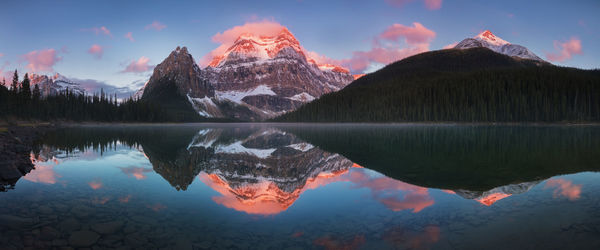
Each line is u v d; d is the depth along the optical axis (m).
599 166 16.42
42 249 6.07
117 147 29.95
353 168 16.97
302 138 45.28
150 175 14.69
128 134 56.09
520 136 45.62
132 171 15.84
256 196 10.66
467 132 61.50
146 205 9.35
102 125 124.12
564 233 6.81
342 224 7.63
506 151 24.89
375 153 24.44
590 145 29.34
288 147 31.09
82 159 20.64
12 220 7.59
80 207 8.96
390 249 6.16
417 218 8.05
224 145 33.91
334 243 6.48
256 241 6.63
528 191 10.84
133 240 6.63
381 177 13.98
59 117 110.88
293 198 10.36
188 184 12.66
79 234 6.89
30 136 41.28
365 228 7.35
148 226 7.50
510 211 8.56
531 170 15.46
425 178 13.61
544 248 6.09
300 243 6.50
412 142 35.53
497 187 11.57
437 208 8.88
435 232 7.04
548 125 96.38
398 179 13.42
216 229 7.37
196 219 8.09
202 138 46.25
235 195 10.79
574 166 16.61
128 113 147.62
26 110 92.00
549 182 12.35
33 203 9.26
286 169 17.64
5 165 13.66
